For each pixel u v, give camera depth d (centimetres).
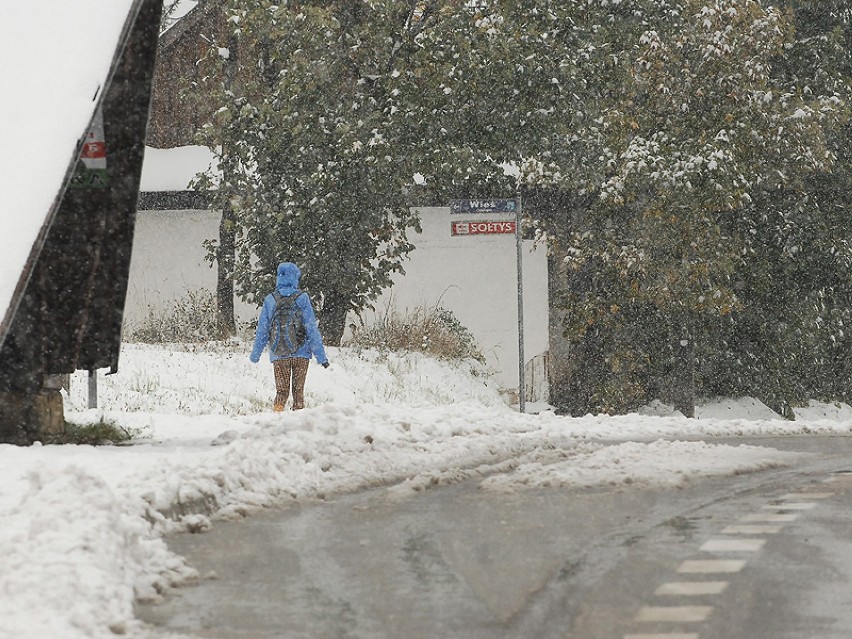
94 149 3481
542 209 8088
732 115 7325
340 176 7038
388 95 7075
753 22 7331
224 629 1553
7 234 2823
